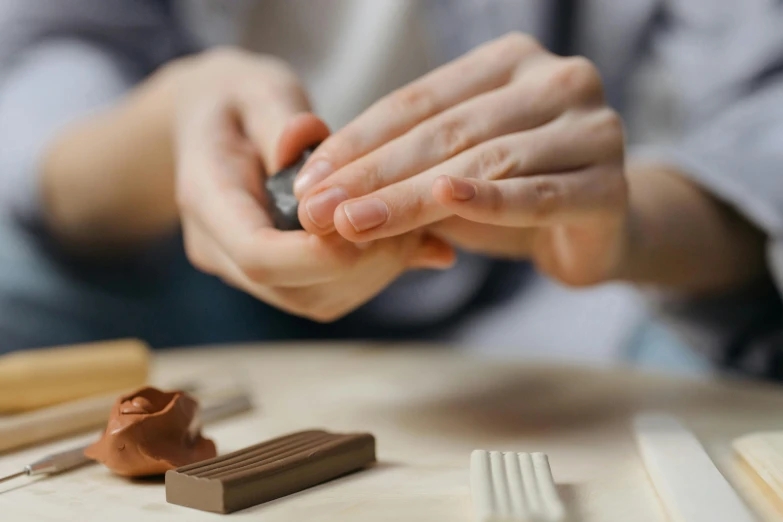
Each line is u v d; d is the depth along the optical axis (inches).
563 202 15.5
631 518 13.2
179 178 17.7
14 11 31.8
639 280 22.1
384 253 15.8
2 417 18.1
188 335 34.2
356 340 34.0
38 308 30.9
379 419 17.6
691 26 28.1
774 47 25.2
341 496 13.9
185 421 14.9
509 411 18.0
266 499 13.7
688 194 22.9
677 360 28.4
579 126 16.0
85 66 31.6
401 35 31.8
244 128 18.5
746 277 23.5
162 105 24.5
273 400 19.0
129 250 31.5
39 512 13.6
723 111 26.0
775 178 21.9
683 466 14.1
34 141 29.6
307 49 33.6
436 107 16.1
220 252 16.9
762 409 17.8
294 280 15.5
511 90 16.0
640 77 30.2
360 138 15.6
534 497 12.9
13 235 30.2
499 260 32.6
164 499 13.9
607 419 17.3
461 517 13.1
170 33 34.2
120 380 18.9
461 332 32.1
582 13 30.2
